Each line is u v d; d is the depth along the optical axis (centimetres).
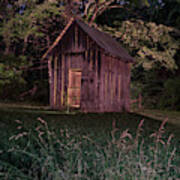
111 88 1544
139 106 2217
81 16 2552
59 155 370
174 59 2447
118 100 1627
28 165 355
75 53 1521
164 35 2373
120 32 2403
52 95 1579
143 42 2414
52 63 1589
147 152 412
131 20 2644
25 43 2291
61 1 2417
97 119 1034
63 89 1547
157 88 2319
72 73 1548
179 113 1777
